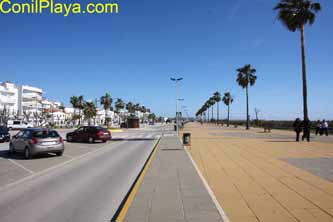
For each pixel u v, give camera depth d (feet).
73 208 23.70
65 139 108.06
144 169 40.47
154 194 26.53
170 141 96.12
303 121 91.50
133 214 20.85
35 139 55.42
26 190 29.94
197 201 24.16
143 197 25.49
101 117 469.57
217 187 29.60
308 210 21.81
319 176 35.01
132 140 107.65
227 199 25.04
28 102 339.36
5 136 95.35
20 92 331.77
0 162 50.57
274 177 34.60
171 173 37.27
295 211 21.58
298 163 45.47
